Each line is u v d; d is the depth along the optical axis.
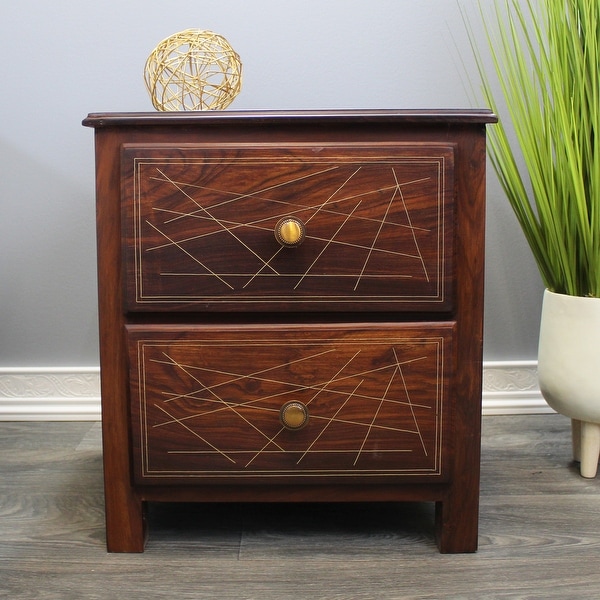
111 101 1.46
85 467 1.29
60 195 1.48
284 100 1.46
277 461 0.98
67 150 1.47
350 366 0.97
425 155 0.93
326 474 0.99
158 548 1.03
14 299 1.52
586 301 1.17
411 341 0.96
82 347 1.54
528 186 1.49
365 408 0.97
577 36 1.15
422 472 0.99
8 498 1.17
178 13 1.43
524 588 0.92
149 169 0.93
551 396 1.25
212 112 0.94
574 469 1.27
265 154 0.93
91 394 1.54
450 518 1.00
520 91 1.43
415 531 1.08
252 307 0.96
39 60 1.44
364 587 0.92
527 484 1.21
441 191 0.94
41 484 1.22
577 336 1.19
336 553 1.01
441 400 0.97
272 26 1.44
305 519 1.12
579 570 0.96
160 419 0.97
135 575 0.95
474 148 0.94
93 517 1.11
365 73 1.46
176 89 1.40
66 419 1.54
